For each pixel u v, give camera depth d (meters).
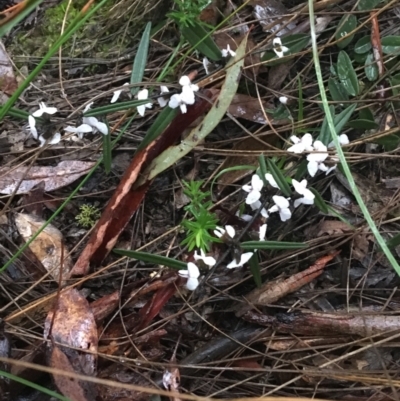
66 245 0.42
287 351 0.36
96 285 0.39
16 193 0.43
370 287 0.40
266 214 0.36
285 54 0.46
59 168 0.45
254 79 0.46
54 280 0.38
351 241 0.41
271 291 0.38
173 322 0.39
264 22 0.49
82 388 0.32
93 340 0.34
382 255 0.40
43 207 0.43
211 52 0.42
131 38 0.53
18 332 0.36
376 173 0.44
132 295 0.38
